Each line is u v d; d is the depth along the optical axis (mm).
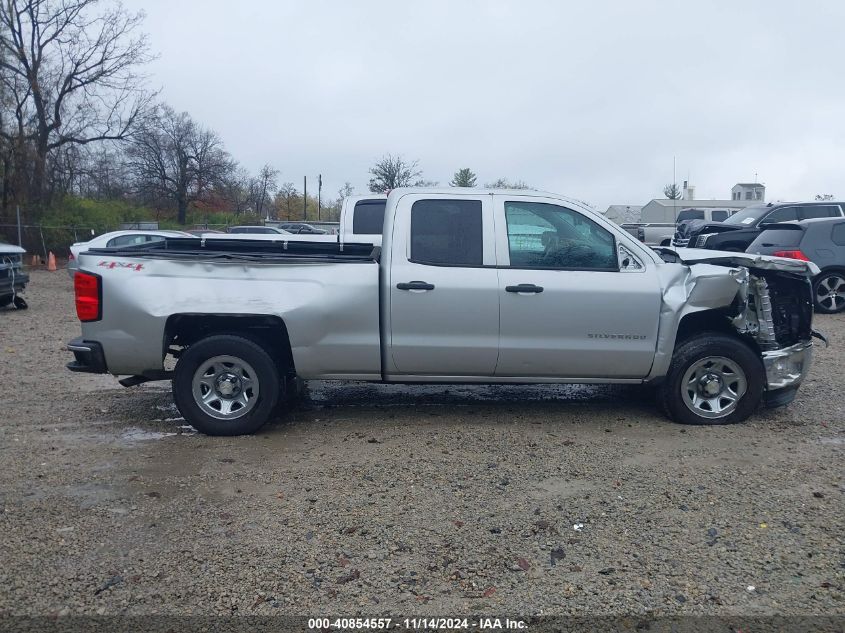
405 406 7020
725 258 6496
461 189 6203
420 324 6000
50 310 14781
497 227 6102
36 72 33750
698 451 5652
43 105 34344
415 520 4398
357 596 3600
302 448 5750
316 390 7660
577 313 6031
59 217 33750
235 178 62531
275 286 5949
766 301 6398
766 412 6766
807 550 4055
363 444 5832
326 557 3965
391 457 5508
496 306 5996
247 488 4898
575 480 5039
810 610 3498
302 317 5926
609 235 6148
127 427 6359
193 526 4324
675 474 5152
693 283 6117
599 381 6258
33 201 34438
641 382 6297
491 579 3760
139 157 55406
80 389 7750
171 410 6914
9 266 14188
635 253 6148
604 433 6121
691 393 6355
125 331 5891
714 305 6156
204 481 5031
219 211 61312
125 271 5922
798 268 6293
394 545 4098
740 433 6117
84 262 5977
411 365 6102
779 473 5176
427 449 5691
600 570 3842
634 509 4562
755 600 3582
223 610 3480
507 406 7020
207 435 6082
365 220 10281
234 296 5906
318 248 6945
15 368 8797
